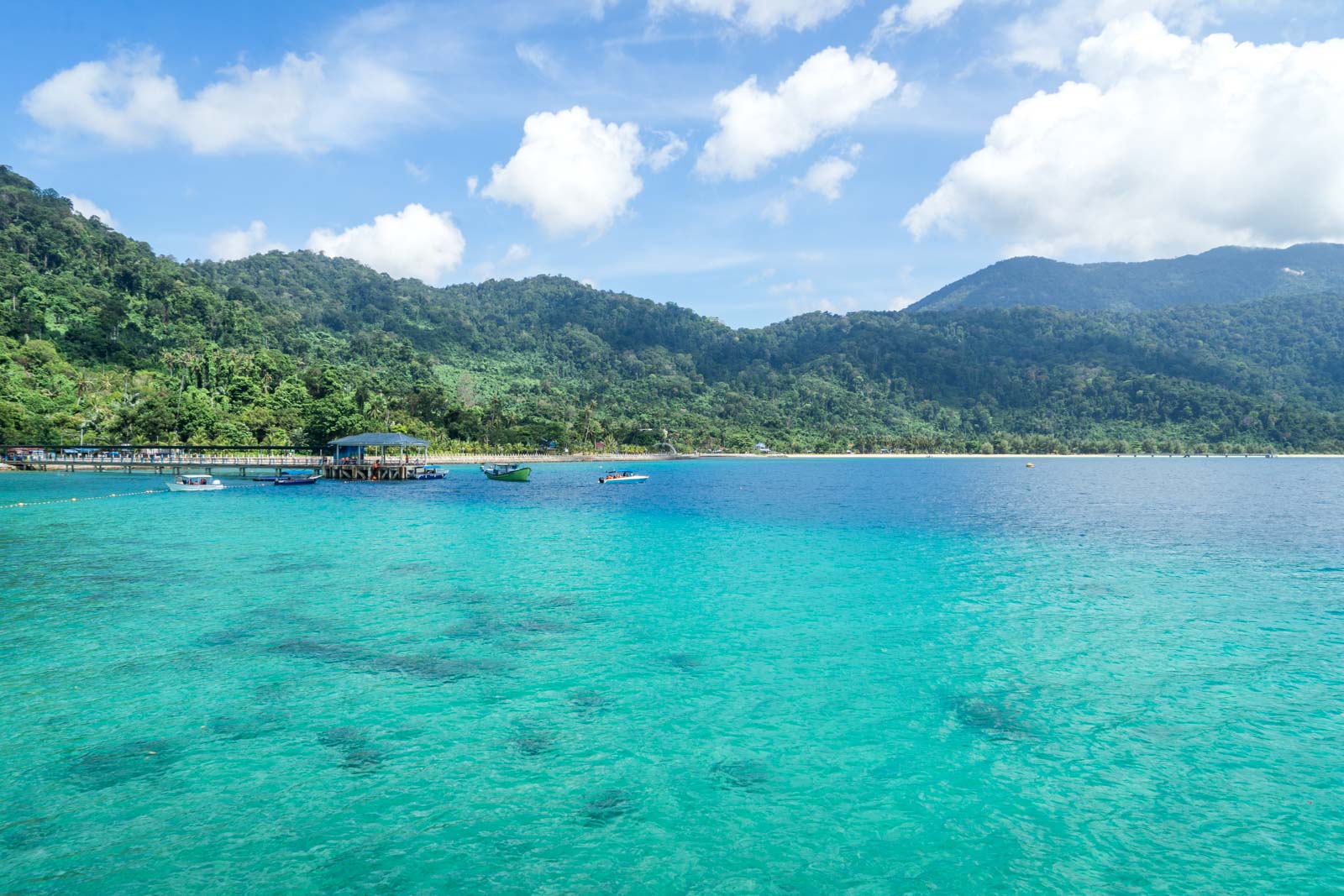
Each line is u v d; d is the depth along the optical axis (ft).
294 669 76.13
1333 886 42.27
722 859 44.60
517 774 54.54
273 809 49.52
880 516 219.41
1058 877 43.06
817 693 70.64
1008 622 95.14
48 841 45.52
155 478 343.05
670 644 85.30
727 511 234.79
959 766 56.29
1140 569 131.54
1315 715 65.41
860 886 42.11
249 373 564.71
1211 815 49.55
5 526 179.93
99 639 85.81
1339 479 463.83
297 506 236.63
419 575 123.13
